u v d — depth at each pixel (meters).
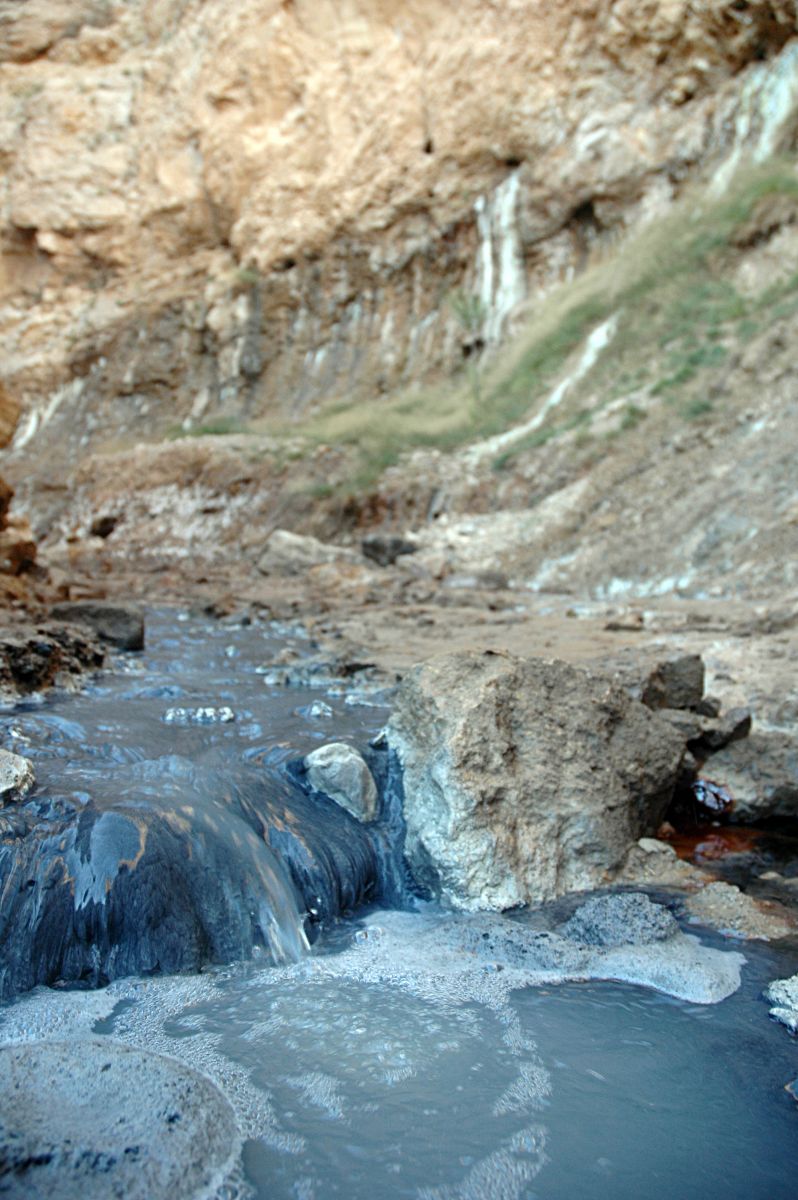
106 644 9.52
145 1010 3.51
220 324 35.88
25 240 40.72
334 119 34.72
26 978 3.63
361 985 3.77
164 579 19.69
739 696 7.38
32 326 40.03
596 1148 2.76
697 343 22.22
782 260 22.75
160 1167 2.49
